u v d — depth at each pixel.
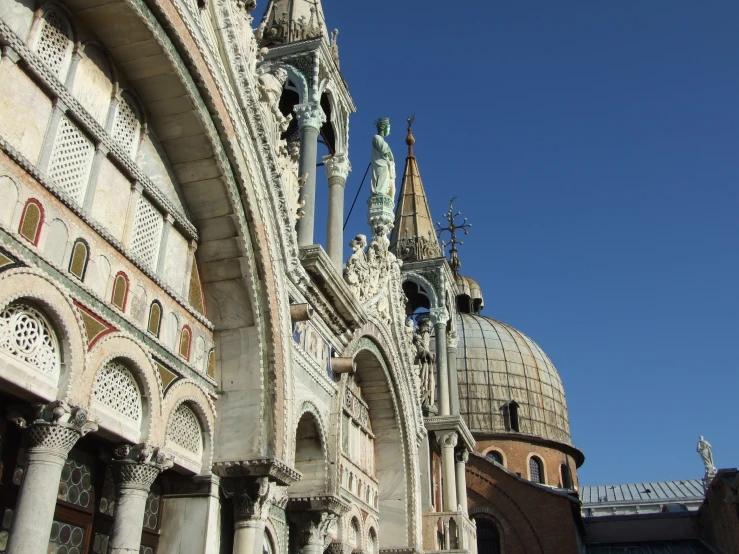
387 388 20.84
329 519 15.05
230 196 11.89
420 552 21.25
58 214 8.77
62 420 8.23
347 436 18.67
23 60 8.45
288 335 12.83
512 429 52.56
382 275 20.91
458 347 55.75
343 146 18.53
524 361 56.31
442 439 26.11
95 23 9.89
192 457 11.47
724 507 36.84
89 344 8.98
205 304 12.41
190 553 11.03
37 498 7.83
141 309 10.35
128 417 9.86
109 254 9.74
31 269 8.02
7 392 8.06
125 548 9.39
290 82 17.27
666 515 48.53
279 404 12.26
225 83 11.61
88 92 9.95
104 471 10.30
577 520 42.25
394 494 21.38
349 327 17.00
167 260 11.41
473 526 27.22
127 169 10.39
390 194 22.36
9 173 8.01
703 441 63.47
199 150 11.53
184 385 11.21
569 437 56.44
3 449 8.54
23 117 8.49
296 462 15.43
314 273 14.65
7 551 7.56
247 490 11.54
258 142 12.37
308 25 17.84
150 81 10.76
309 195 15.95
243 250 12.20
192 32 10.78
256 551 11.38
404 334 21.94
